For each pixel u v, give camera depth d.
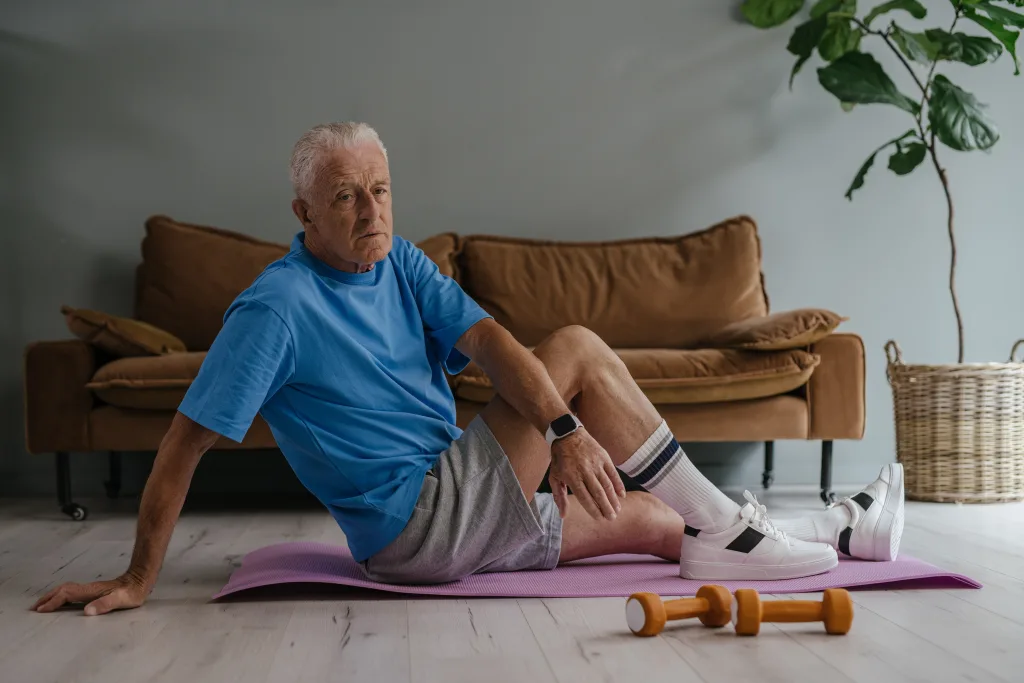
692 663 1.48
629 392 1.92
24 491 3.87
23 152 3.91
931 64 4.14
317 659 1.53
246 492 3.93
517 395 1.83
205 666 1.50
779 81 4.13
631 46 4.12
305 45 4.02
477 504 1.89
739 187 4.14
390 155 4.06
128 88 3.96
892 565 2.06
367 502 1.86
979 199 4.18
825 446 3.38
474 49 4.08
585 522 2.13
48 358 3.22
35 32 3.91
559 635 1.65
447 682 1.41
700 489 1.95
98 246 3.94
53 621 1.78
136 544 1.87
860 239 4.15
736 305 3.78
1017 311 4.20
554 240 4.10
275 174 4.01
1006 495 3.40
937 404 3.39
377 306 1.90
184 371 3.18
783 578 1.95
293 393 1.84
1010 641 1.59
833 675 1.42
